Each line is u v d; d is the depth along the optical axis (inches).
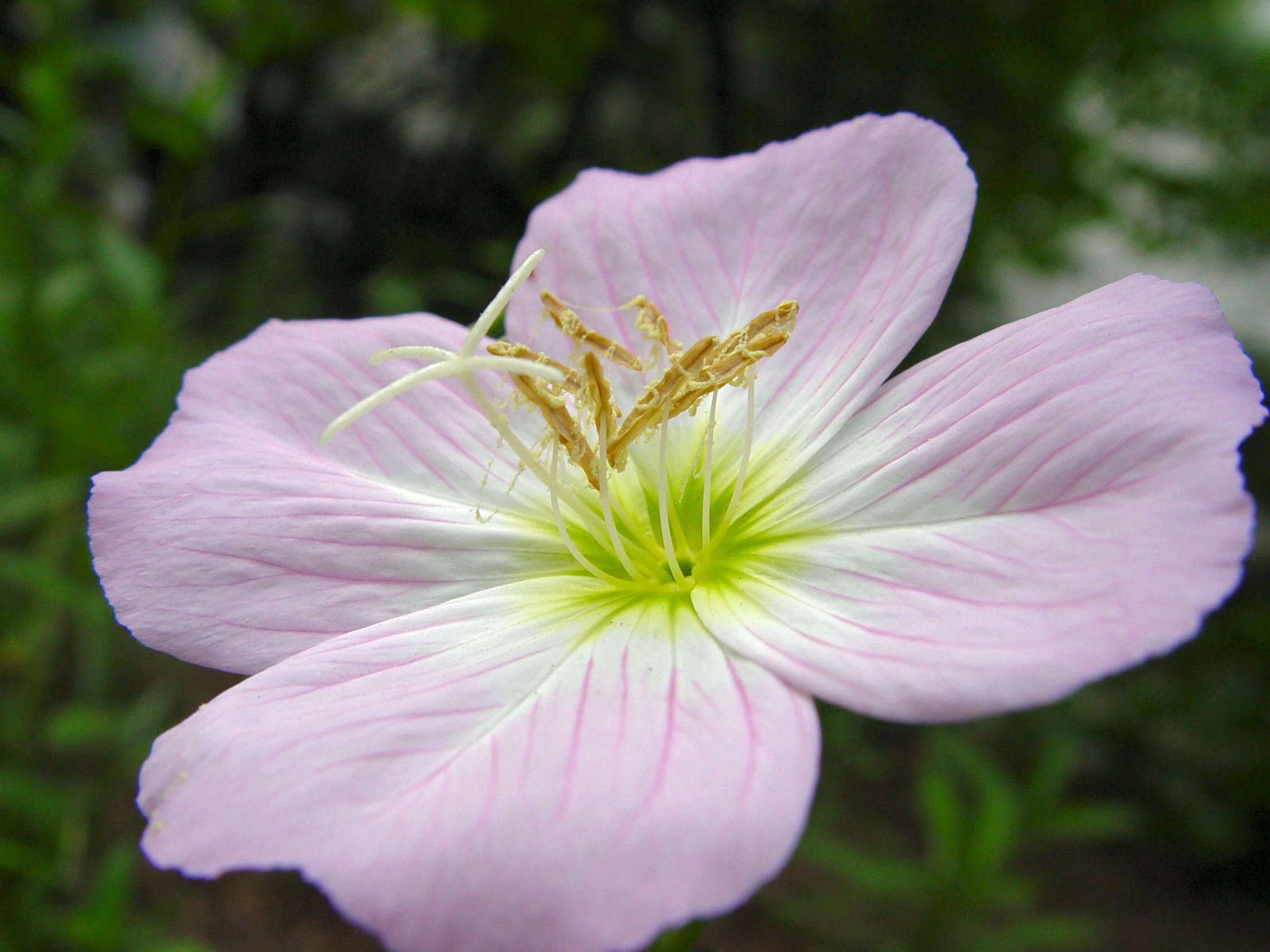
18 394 4.7
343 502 2.2
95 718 4.5
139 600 2.0
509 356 2.2
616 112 11.7
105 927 3.5
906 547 1.9
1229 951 8.0
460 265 12.0
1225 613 10.2
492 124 12.2
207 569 2.1
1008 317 12.0
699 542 2.3
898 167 2.5
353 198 12.5
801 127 11.1
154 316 5.1
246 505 2.1
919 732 9.1
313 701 1.8
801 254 2.5
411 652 2.0
